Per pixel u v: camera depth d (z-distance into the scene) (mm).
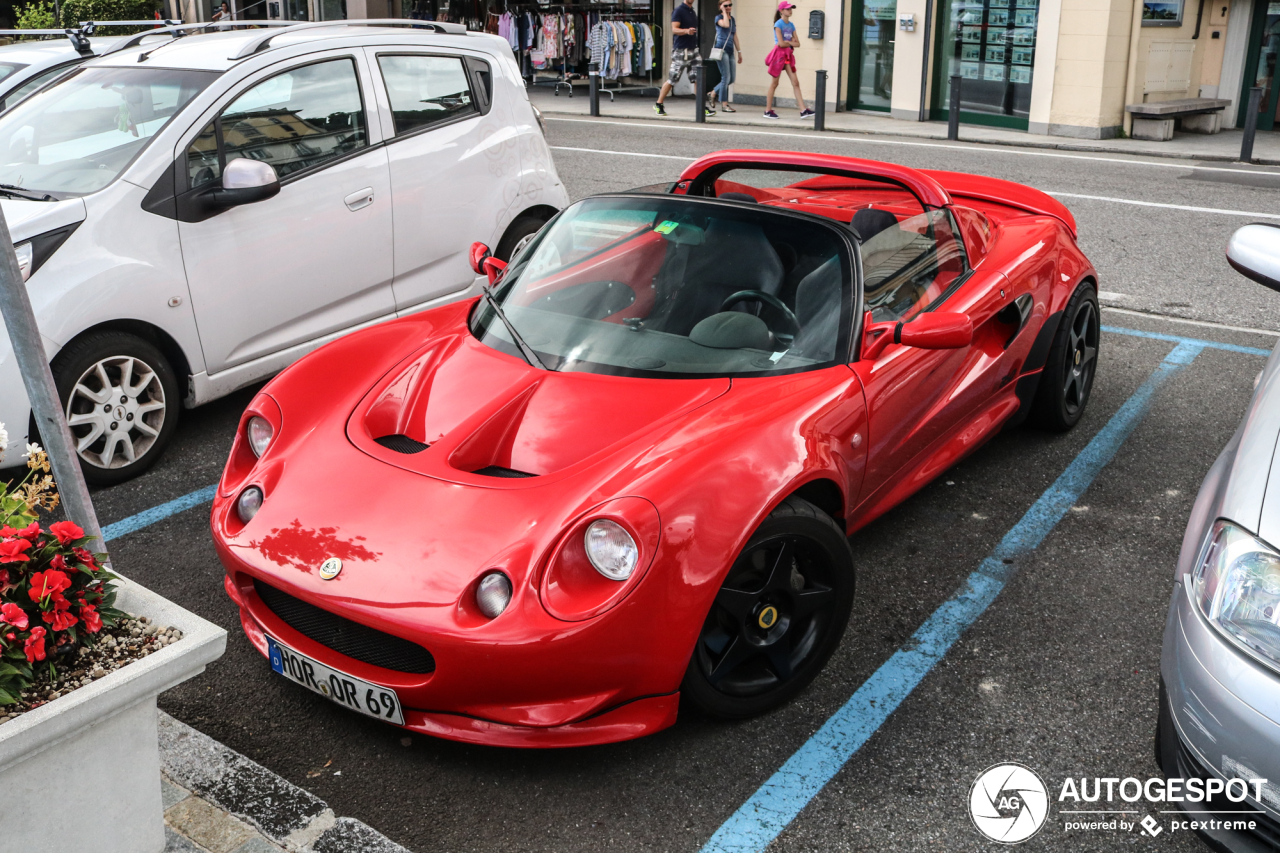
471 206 5602
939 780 2699
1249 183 10617
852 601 3033
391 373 3373
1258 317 6512
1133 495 4273
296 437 3086
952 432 3988
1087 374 4922
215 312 4582
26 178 4496
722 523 2598
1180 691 2207
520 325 3477
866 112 16859
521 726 2535
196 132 4504
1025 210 5020
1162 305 6758
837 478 3002
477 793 2652
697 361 3209
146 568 3727
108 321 4188
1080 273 4613
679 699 2729
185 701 2994
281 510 2797
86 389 4199
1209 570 2225
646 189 4141
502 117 5832
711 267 3467
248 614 2879
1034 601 3520
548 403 3055
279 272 4793
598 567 2471
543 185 5996
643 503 2523
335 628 2656
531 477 2773
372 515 2705
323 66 4992
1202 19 14578
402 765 2750
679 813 2586
